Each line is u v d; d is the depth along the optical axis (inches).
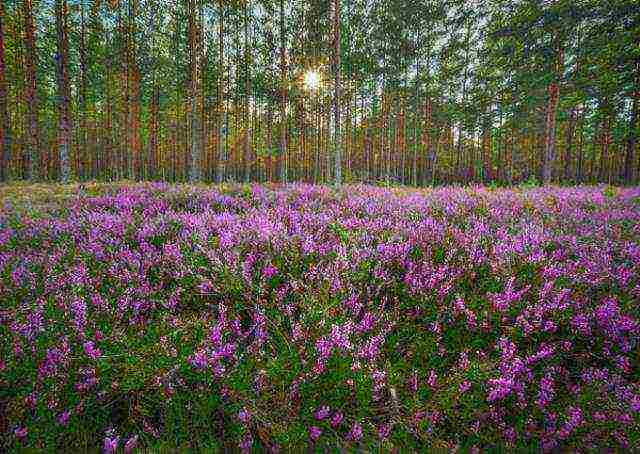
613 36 603.5
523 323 122.5
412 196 348.8
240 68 1156.5
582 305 130.5
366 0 1160.8
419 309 137.2
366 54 1279.5
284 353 114.8
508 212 265.1
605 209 280.5
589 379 109.9
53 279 145.9
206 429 97.0
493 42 931.3
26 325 113.4
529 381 109.4
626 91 716.7
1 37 776.9
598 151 1759.4
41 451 89.6
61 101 685.3
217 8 1041.5
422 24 1233.4
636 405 96.3
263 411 97.9
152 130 1385.3
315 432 93.0
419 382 110.7
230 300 142.9
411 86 1391.5
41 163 1359.5
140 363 106.7
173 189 414.0
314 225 216.1
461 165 2207.2
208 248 171.2
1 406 96.3
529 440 98.3
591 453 93.7
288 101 1204.5
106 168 1445.6
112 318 128.2
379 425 101.4
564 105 800.9
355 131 1926.7
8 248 191.0
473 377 106.4
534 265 155.2
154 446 92.2
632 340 117.3
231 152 1977.1
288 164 1957.4
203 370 102.6
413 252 175.2
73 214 259.1
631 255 168.1
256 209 284.4
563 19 631.8
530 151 1843.0
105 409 100.0
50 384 98.8
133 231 214.2
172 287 151.0
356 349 115.2
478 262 161.0
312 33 1088.8
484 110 1099.9
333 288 139.9
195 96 823.7
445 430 102.3
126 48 1050.7
